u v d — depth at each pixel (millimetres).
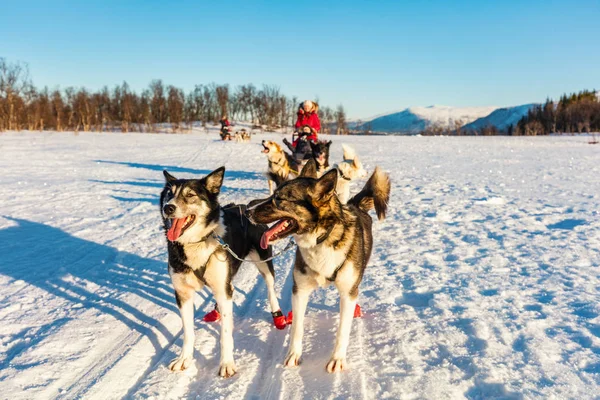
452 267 6062
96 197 12055
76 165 20094
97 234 8156
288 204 3709
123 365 3838
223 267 3945
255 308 5117
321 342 4223
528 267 5930
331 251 3721
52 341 4191
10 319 4668
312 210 3686
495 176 16484
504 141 43719
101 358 3945
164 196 4137
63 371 3707
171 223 3949
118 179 15836
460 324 4297
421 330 4223
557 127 87625
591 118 84375
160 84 84562
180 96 84438
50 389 3455
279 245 7809
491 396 3188
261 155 27281
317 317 4766
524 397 3088
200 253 3869
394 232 8133
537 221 8695
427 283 5445
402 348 3908
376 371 3621
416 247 7109
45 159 22344
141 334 4414
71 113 66375
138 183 14977
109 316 4797
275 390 3490
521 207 10203
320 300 5207
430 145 37344
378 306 4871
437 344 3955
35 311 4891
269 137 54000
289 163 12023
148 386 3529
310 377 3635
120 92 81250
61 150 28312
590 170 18172
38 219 9227
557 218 8930
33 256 6805
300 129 12578
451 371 3502
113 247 7344
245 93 92062
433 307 4738
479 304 4727
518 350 3758
